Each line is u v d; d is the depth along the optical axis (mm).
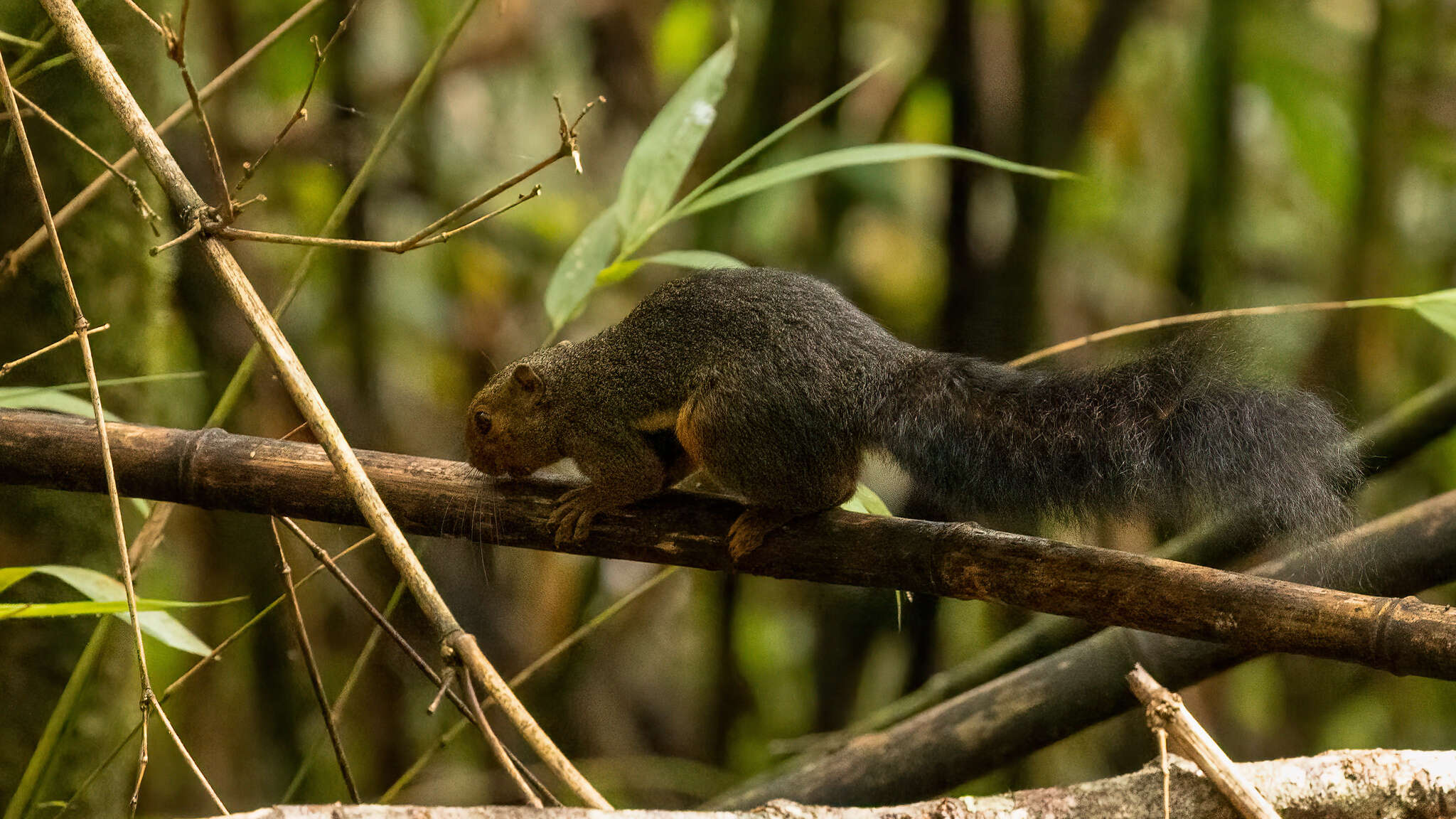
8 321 8328
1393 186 11312
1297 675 13172
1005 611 12086
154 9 8812
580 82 15320
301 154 12258
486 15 14023
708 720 13664
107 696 8492
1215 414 6145
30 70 7617
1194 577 5594
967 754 8109
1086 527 6301
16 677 8234
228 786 12312
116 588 6926
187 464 6438
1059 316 12922
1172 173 13703
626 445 7648
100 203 8469
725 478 7082
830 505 7008
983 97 11664
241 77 12445
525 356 8430
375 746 12688
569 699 13484
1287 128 12297
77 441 6457
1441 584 7098
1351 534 6340
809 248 13586
